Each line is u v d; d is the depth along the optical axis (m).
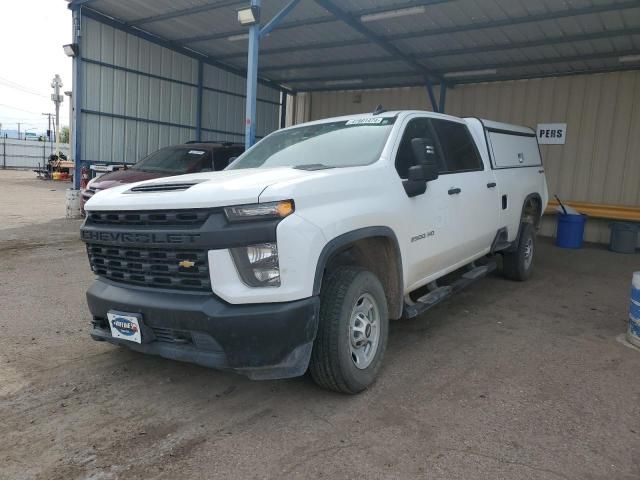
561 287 7.18
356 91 15.74
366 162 4.18
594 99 11.77
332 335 3.43
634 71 11.27
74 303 5.82
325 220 3.33
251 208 3.10
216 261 3.12
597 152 11.81
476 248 5.75
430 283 5.04
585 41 10.09
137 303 3.38
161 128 13.80
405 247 4.20
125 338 3.49
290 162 4.57
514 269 7.20
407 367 4.24
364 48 11.96
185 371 4.11
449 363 4.34
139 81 13.10
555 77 12.26
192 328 3.18
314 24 10.67
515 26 9.76
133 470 2.81
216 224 3.12
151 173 10.09
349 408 3.53
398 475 2.78
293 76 15.17
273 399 3.65
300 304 3.14
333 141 4.65
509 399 3.68
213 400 3.63
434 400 3.65
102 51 12.21
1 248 8.74
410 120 4.74
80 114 12.05
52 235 10.03
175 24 11.98
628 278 7.99
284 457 2.94
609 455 2.99
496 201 6.02
